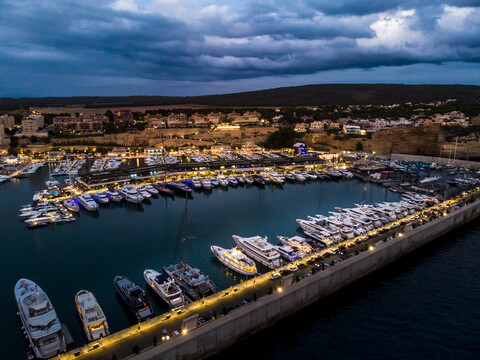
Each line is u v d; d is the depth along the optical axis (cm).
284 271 6606
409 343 5309
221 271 7156
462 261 7969
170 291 5753
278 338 5397
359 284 6969
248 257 7556
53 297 6138
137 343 4581
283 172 16912
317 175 16275
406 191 13425
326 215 10875
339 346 5238
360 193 13562
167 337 4609
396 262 7938
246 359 4956
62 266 7362
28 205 11175
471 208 10412
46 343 4494
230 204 12006
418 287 6862
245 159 19975
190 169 16425
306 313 6003
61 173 16162
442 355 5069
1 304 5931
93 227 9719
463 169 17238
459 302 6338
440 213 9912
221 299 5653
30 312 4878
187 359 4638
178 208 11475
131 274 7012
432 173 16600
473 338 5412
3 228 9588
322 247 7881
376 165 17800
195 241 8750
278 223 10088
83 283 6644
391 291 6719
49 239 8850
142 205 11788
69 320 5441
